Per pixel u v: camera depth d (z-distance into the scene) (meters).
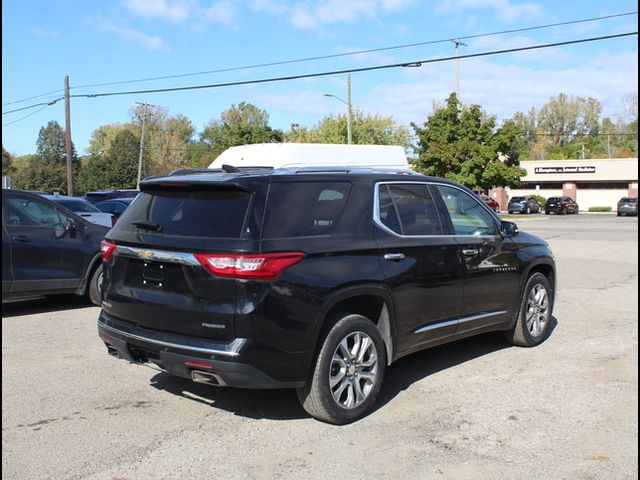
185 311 4.34
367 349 4.82
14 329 7.59
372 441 4.37
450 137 39.41
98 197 18.75
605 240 21.97
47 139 79.19
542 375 5.87
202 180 4.54
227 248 4.20
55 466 3.95
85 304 9.24
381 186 5.21
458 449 4.24
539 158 109.88
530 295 6.83
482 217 6.27
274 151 10.62
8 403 5.04
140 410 4.92
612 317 8.53
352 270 4.64
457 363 6.27
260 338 4.18
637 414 4.88
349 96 33.81
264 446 4.27
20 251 8.09
